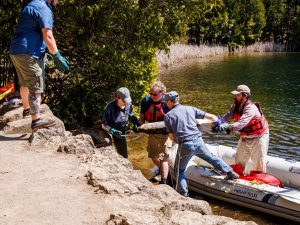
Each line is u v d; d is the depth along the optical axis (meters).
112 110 6.34
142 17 9.05
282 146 10.19
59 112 9.55
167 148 6.82
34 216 3.32
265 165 7.01
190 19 9.62
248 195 6.82
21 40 4.75
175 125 5.97
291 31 54.50
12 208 3.45
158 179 7.39
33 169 4.27
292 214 6.46
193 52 37.25
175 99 6.05
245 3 50.81
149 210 3.38
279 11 56.75
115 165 4.31
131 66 9.42
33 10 4.70
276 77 24.23
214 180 7.19
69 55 9.73
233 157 7.73
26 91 5.50
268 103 15.99
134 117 6.68
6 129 5.50
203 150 6.23
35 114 5.10
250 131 6.86
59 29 9.27
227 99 15.96
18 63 4.87
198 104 14.94
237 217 6.72
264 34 57.78
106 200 3.57
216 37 48.44
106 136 6.45
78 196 3.66
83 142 4.81
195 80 21.88
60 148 4.78
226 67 29.30
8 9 8.80
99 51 8.89
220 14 47.12
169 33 9.34
